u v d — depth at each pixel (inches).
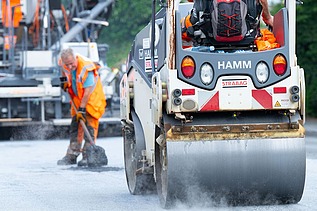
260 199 758.5
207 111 726.5
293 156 741.3
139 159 851.4
